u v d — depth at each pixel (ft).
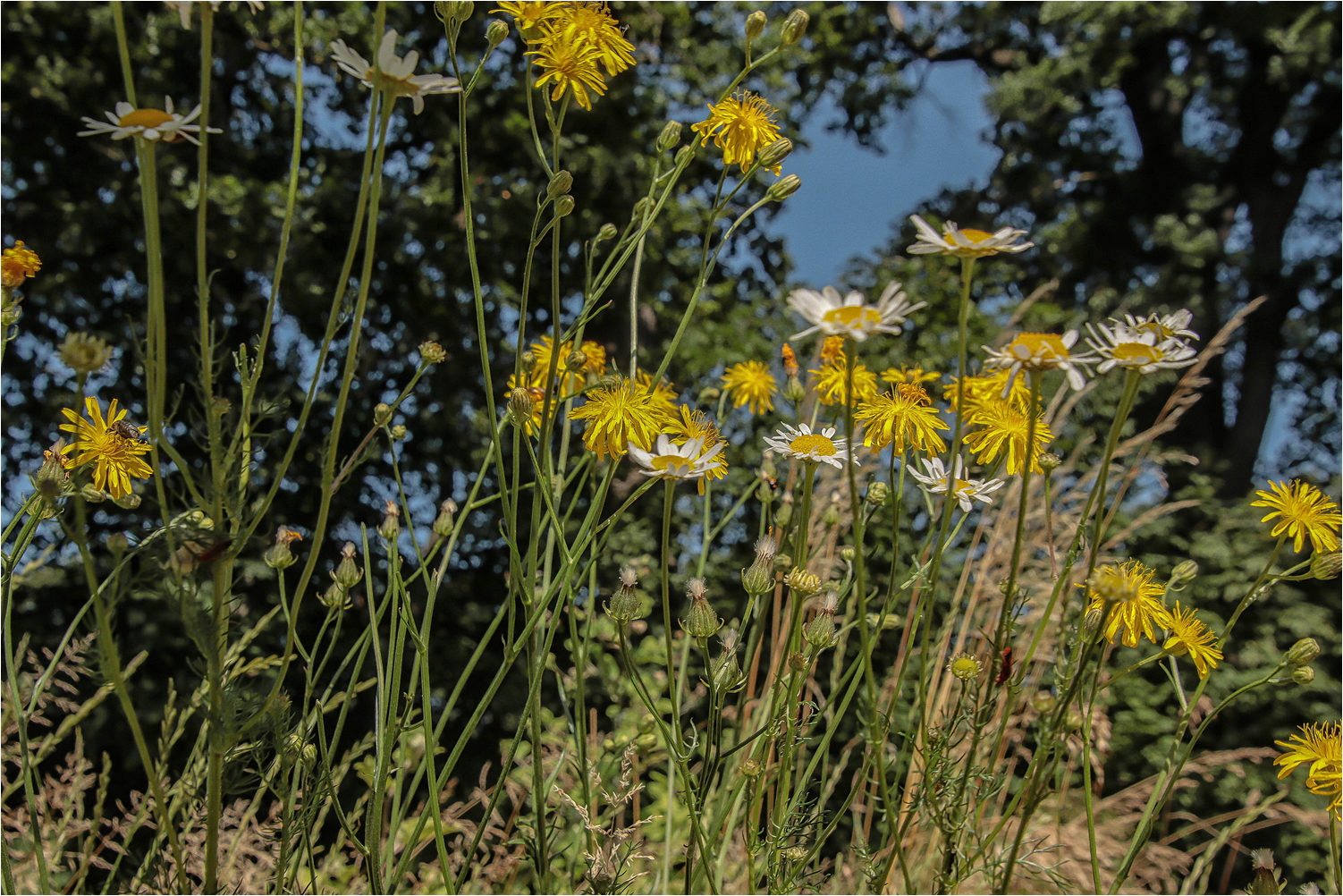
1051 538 4.78
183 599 3.21
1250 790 14.60
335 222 20.75
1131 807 8.02
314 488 17.74
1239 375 29.99
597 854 4.43
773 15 28.35
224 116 21.22
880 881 4.04
